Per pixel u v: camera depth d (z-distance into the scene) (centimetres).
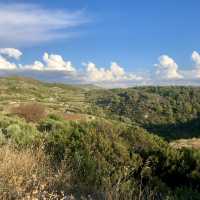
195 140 4503
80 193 512
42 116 3953
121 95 18338
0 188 444
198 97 16275
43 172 530
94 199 498
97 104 17938
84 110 13350
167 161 668
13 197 441
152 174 646
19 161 542
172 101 16188
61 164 593
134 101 16575
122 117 14625
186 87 17600
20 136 902
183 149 724
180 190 566
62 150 684
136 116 15138
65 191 506
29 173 516
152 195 543
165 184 610
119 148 688
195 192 554
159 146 729
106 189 500
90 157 635
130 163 656
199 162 671
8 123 1538
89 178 566
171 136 10844
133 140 734
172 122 14138
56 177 521
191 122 13225
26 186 466
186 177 639
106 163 631
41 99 17850
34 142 744
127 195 495
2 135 848
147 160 666
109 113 15612
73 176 561
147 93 17788
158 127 13512
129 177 614
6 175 484
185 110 15138
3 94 17562
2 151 586
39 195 451
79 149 681
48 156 620
